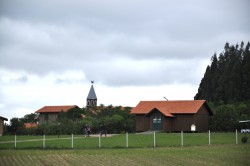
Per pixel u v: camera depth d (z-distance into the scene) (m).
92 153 38.50
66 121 76.50
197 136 56.22
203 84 118.00
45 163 31.67
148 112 72.38
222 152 38.47
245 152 38.50
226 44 121.56
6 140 54.25
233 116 75.94
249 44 116.94
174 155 36.53
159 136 57.03
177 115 73.62
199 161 32.50
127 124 78.81
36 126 75.62
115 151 40.16
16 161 32.84
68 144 47.12
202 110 75.25
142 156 36.00
